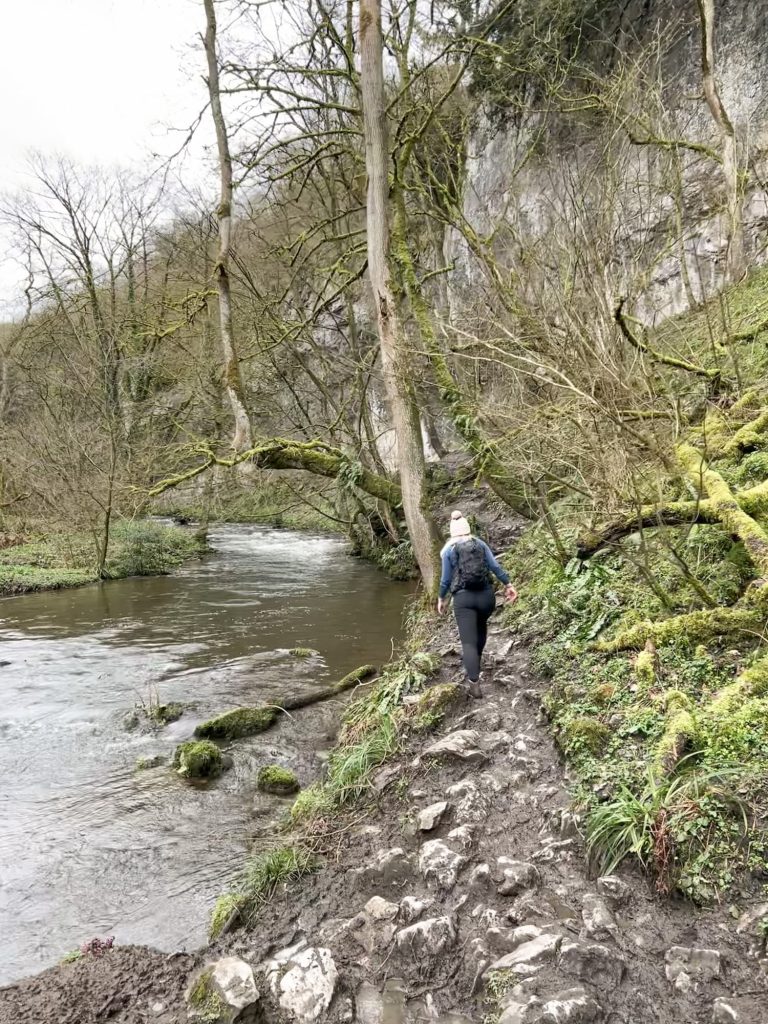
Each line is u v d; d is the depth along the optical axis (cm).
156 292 2034
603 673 478
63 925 387
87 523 1747
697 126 1278
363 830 418
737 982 252
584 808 363
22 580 1533
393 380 869
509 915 311
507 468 862
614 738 403
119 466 1652
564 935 289
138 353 2034
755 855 292
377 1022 276
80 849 470
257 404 1845
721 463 632
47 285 2498
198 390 1811
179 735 671
